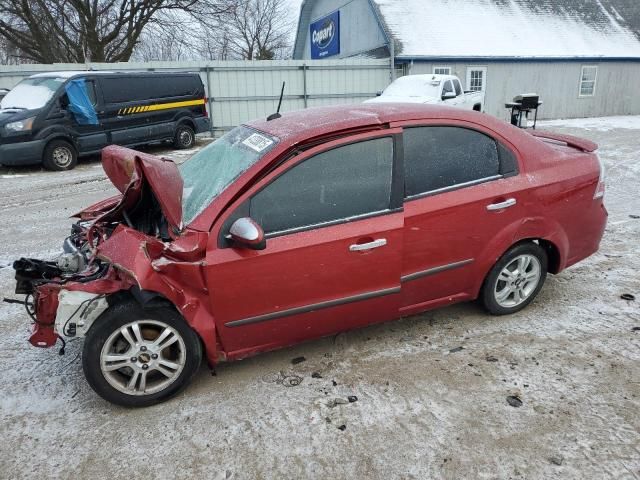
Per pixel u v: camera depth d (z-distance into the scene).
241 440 2.71
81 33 23.17
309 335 3.27
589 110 22.42
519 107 14.62
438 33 20.39
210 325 2.95
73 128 11.45
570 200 3.80
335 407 2.94
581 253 4.06
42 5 22.05
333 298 3.17
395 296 3.36
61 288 2.83
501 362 3.33
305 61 17.62
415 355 3.44
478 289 3.71
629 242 5.54
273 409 2.95
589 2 24.75
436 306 3.62
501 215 3.54
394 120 3.27
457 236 3.42
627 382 3.08
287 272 3.00
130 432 2.80
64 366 3.44
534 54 20.70
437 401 2.96
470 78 20.16
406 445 2.64
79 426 2.86
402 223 3.21
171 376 3.01
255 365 3.39
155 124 13.15
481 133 3.54
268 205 2.99
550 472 2.43
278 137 3.15
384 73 18.88
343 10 23.30
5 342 3.76
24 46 23.84
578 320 3.84
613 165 9.95
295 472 2.49
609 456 2.51
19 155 10.80
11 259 5.58
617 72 22.38
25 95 11.49
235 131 3.78
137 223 3.34
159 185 2.91
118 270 2.87
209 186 3.21
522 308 4.00
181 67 16.47
